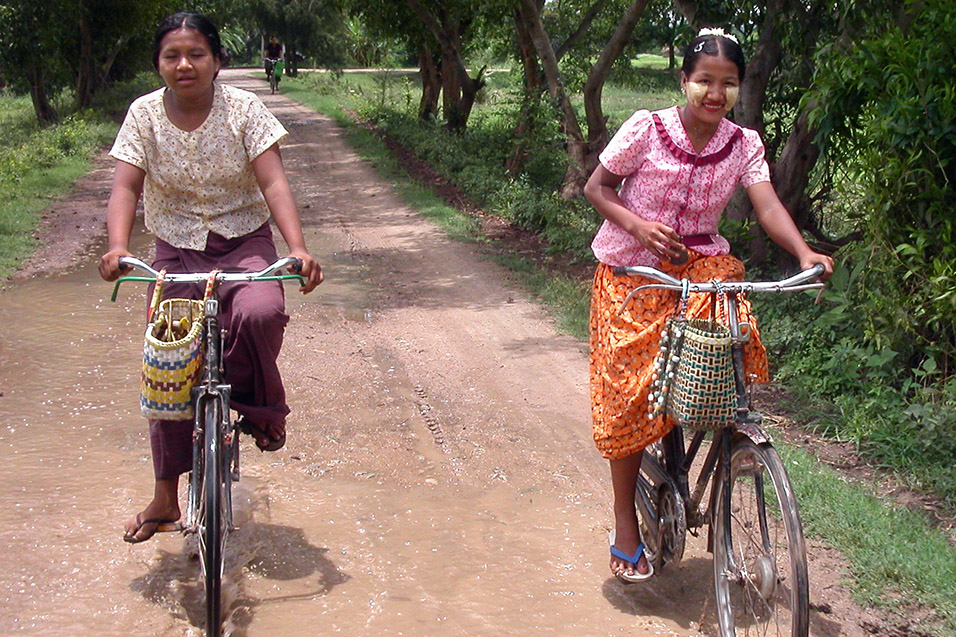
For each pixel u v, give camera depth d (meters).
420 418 5.45
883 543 3.97
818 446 5.09
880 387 5.36
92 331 6.90
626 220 3.27
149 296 3.71
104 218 11.73
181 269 3.71
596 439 3.49
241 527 4.14
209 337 3.36
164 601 3.58
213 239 3.71
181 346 3.29
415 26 20.98
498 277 8.96
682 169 3.31
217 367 3.36
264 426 3.71
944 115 5.12
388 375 6.16
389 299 8.12
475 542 4.07
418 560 3.91
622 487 3.60
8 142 18.88
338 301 7.98
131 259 3.33
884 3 6.38
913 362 5.62
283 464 4.79
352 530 4.15
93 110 24.02
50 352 6.41
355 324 7.32
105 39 25.64
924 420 4.88
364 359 6.46
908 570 3.78
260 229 3.82
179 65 3.46
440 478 4.70
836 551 3.99
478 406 5.68
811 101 6.17
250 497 4.43
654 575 3.59
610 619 3.53
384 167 16.77
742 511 3.49
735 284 3.11
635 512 3.65
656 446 3.84
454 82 20.70
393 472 4.75
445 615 3.52
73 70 25.48
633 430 3.39
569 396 5.88
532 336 7.10
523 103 14.30
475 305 7.96
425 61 23.36
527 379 6.17
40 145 17.09
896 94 5.36
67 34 22.97
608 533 4.12
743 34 8.26
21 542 3.96
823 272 3.07
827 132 6.12
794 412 5.51
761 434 3.03
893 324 5.45
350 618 3.49
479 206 13.20
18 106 28.36
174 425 3.54
